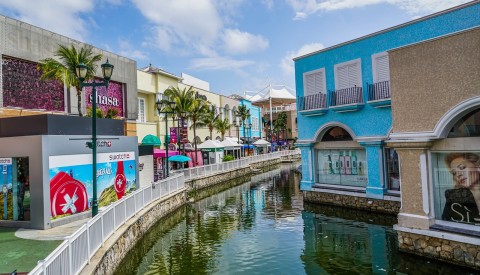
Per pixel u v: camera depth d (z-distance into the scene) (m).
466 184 9.79
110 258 9.52
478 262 9.09
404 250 10.98
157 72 31.86
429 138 10.12
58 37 20.97
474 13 13.27
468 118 9.76
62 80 17.62
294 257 11.55
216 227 16.11
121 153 16.16
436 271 9.62
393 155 16.88
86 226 8.03
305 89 20.75
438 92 10.05
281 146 72.31
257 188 29.38
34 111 19.03
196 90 40.50
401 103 10.99
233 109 51.56
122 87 27.25
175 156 27.23
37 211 11.40
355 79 17.97
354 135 18.09
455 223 9.95
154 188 17.20
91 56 23.34
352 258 11.21
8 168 11.99
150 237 14.46
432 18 14.62
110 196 15.06
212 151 37.75
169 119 33.84
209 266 10.98
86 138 13.69
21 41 18.48
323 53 19.62
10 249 9.10
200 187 27.80
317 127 20.17
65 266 6.52
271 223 16.47
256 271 10.41
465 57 9.48
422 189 10.45
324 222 16.20
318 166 21.02
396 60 11.17
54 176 11.87
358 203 18.03
